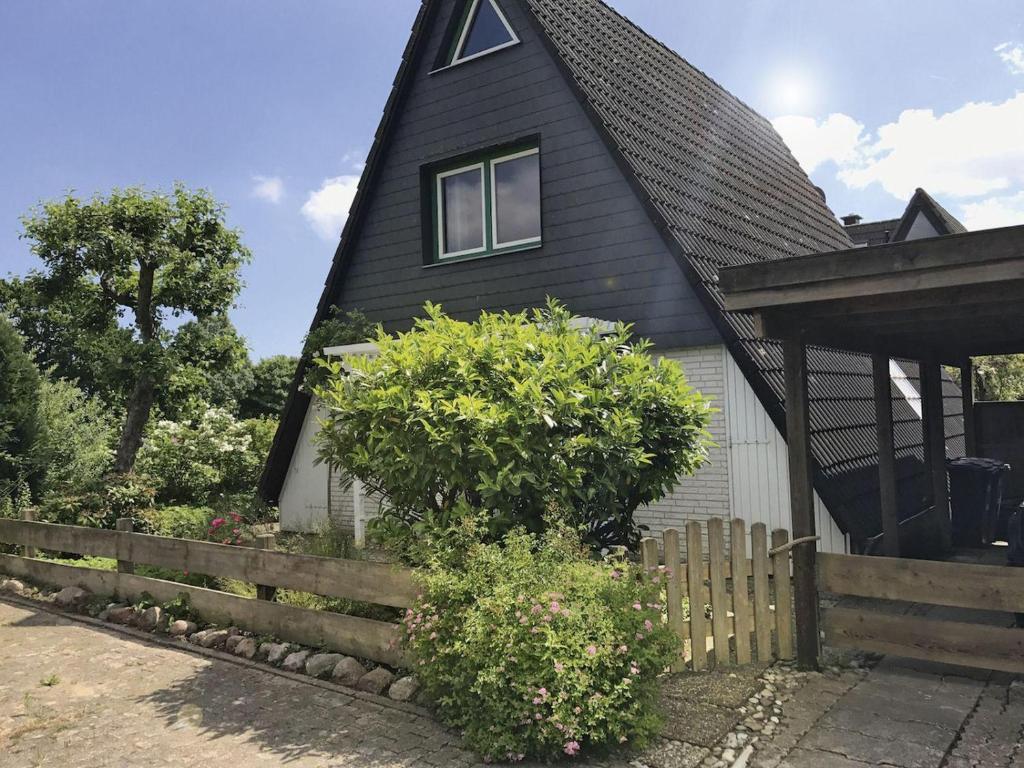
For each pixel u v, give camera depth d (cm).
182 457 1456
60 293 1411
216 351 1532
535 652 400
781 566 548
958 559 907
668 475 609
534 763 397
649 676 421
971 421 1095
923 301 489
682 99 1345
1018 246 428
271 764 401
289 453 1262
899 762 390
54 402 1240
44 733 447
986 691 486
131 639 636
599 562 510
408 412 534
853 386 1022
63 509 977
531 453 513
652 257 912
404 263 1157
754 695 484
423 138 1145
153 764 405
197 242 1457
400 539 543
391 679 506
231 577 639
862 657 555
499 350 565
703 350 889
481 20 1118
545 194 1009
